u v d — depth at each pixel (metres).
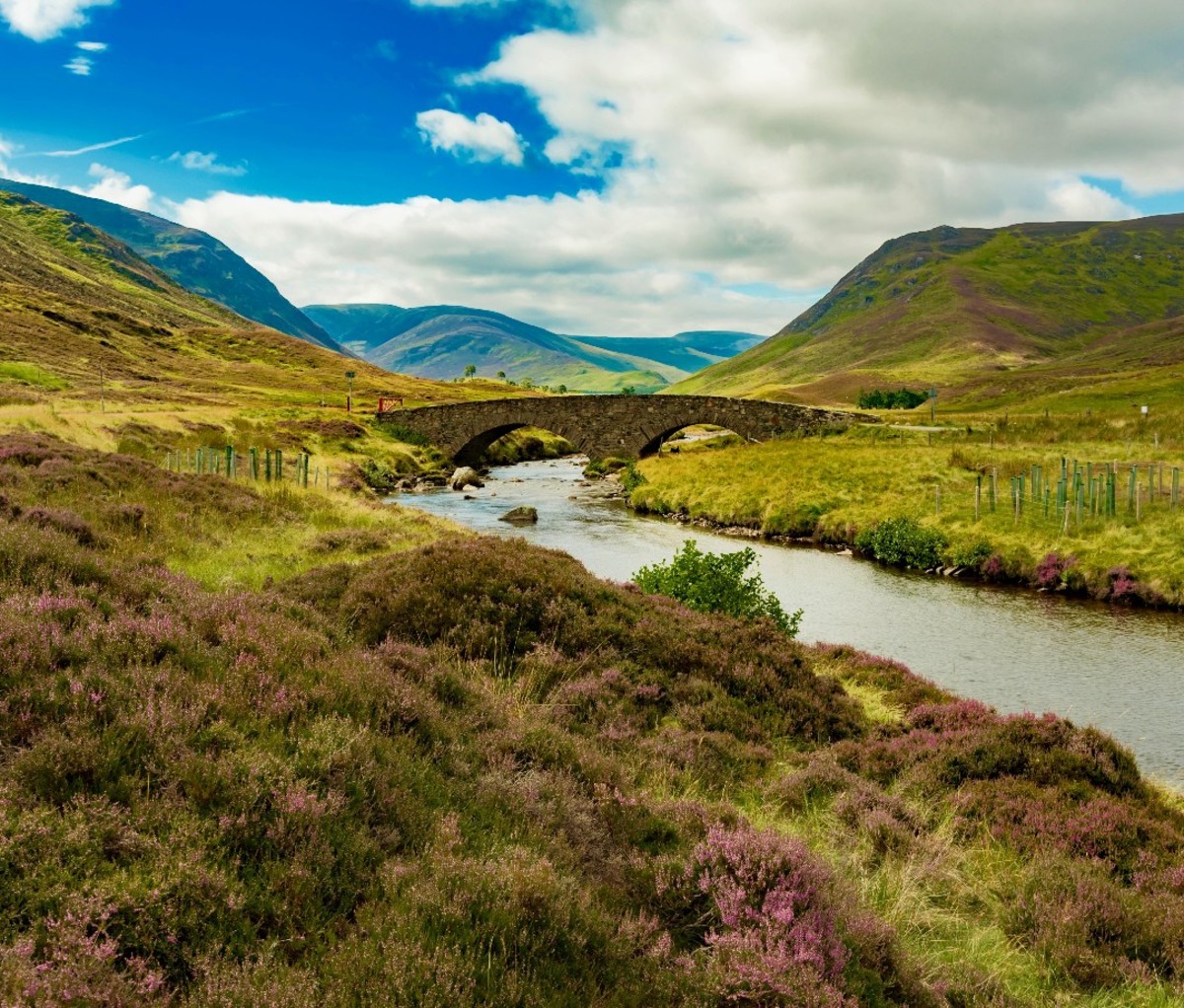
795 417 77.50
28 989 3.34
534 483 72.31
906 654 22.47
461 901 4.68
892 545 36.12
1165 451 45.59
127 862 4.37
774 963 4.97
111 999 3.50
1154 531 31.39
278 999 3.72
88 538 15.36
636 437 84.12
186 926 4.10
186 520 22.11
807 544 40.59
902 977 5.65
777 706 12.59
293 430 75.12
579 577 15.57
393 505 38.97
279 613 9.64
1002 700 18.72
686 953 5.30
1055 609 27.64
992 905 7.73
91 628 6.74
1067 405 100.62
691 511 49.31
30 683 5.58
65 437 46.56
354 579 14.45
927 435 65.00
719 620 15.70
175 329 197.25
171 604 8.50
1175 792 12.81
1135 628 25.08
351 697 7.15
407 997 3.87
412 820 5.66
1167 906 7.58
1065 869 8.15
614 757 9.05
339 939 4.38
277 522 25.52
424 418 89.94
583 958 4.70
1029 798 10.10
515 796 6.67
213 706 6.06
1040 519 35.22
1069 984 6.54
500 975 4.23
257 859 4.76
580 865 6.06
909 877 7.69
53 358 118.00
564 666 11.96
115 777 4.98
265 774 5.29
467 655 11.82
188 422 64.50
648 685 12.05
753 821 8.34
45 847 4.20
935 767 10.98
